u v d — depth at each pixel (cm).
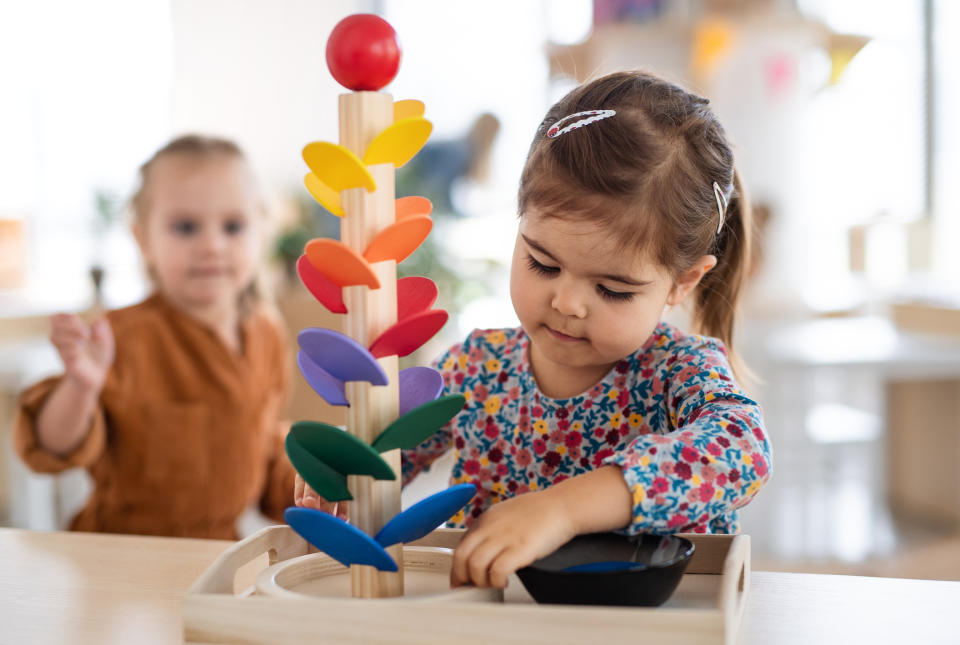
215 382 132
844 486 306
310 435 47
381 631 47
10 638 55
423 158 413
